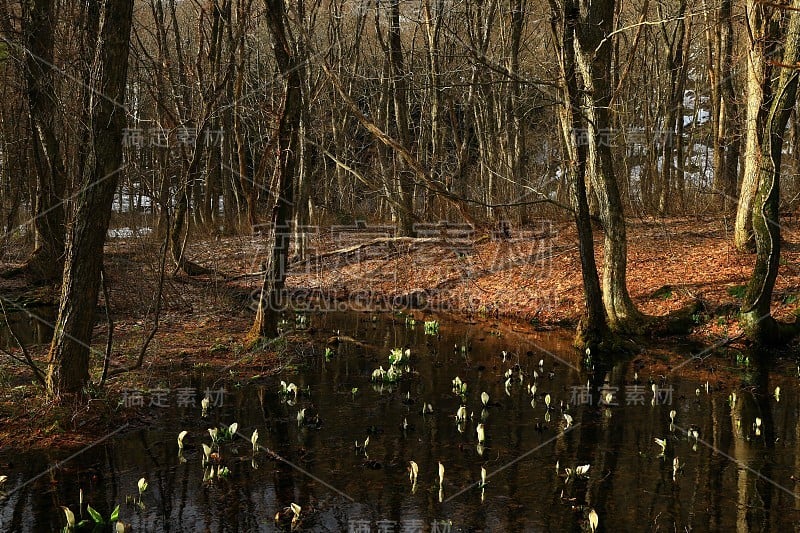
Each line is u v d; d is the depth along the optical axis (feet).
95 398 24.56
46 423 23.12
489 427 24.72
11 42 40.50
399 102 63.26
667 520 17.46
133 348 34.63
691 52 91.91
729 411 26.76
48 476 19.83
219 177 89.92
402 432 24.08
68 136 42.24
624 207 75.66
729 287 42.80
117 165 23.91
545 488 19.42
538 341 39.81
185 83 57.16
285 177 34.63
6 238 61.05
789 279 42.75
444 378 31.63
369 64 86.63
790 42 32.86
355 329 43.21
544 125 87.20
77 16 39.24
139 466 20.66
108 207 24.12
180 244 55.47
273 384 30.04
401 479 19.94
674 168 79.41
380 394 28.86
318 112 73.97
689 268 47.93
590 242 36.63
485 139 72.08
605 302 40.65
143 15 75.51
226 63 57.26
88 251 23.98
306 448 22.38
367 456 21.72
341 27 70.79
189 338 37.91
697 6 66.90
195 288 52.85
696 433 24.11
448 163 75.56
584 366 34.04
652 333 39.34
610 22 35.65
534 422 25.36
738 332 37.78
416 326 44.50
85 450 21.85
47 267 52.70
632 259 52.21
